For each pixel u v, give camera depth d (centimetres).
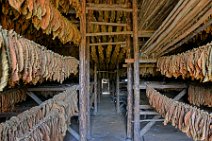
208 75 234
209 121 218
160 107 383
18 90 514
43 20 240
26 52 170
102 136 686
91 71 1046
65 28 336
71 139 615
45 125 233
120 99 1123
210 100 448
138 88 550
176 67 347
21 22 308
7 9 231
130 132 638
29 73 180
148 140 616
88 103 640
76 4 440
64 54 668
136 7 523
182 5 239
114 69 1205
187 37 337
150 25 486
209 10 224
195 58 262
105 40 646
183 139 618
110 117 959
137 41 533
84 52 522
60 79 323
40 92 648
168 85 570
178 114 292
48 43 579
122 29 594
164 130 707
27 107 521
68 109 374
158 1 337
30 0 193
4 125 193
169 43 384
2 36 133
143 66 629
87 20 544
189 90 543
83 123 527
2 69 135
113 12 546
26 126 230
